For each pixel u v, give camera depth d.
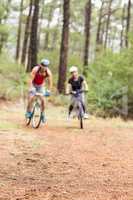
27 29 44.94
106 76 24.80
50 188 7.66
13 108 22.80
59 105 25.27
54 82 35.75
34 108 15.80
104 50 27.05
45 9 55.72
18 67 32.12
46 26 59.28
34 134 14.05
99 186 7.94
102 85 23.81
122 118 23.16
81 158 10.53
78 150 11.62
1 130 14.34
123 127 17.80
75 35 58.75
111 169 9.44
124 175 8.91
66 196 7.17
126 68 24.44
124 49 26.03
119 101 23.86
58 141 12.98
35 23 33.50
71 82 16.78
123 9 58.66
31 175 8.64
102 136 14.58
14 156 10.44
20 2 45.94
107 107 23.50
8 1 39.97
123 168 9.58
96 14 59.66
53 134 14.39
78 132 15.28
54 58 42.22
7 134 13.56
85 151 11.52
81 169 9.34
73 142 12.94
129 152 11.63
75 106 16.75
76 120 19.39
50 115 21.05
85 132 15.41
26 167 9.34
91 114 23.25
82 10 56.22
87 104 23.45
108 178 8.59
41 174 8.76
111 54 25.84
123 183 8.22
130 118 23.77
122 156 11.02
